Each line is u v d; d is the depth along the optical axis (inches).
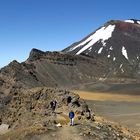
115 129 2039.9
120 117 4104.3
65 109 2176.4
